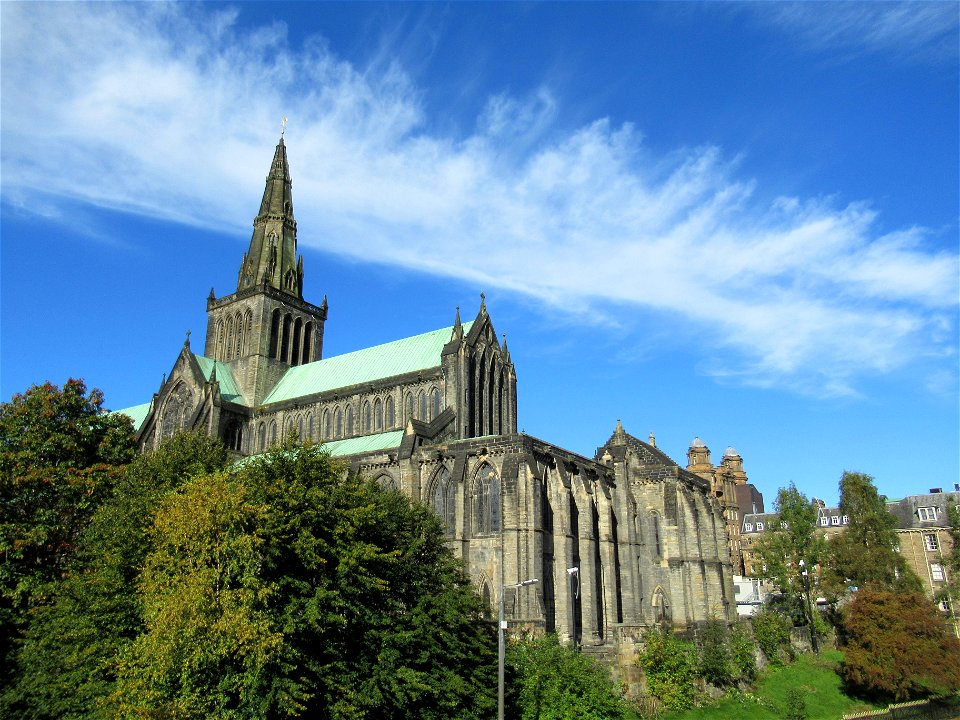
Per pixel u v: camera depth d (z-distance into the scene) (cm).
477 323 11056
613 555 10025
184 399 12112
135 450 8581
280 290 13250
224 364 12838
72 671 5284
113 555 5334
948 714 9200
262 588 4594
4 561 6762
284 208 14025
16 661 6112
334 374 12106
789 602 12688
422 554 6369
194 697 4478
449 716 5425
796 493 12706
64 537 7156
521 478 8688
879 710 9119
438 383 10562
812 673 10325
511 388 11450
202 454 7319
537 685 6456
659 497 11456
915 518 16625
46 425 7812
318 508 5131
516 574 8388
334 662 4831
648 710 7662
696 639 9244
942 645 9369
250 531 4900
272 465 5466
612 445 11450
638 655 8319
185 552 4869
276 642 4353
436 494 9288
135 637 5131
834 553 12338
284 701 4334
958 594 13388
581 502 9575
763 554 12950
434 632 5503
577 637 9031
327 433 11425
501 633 5506
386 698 5012
